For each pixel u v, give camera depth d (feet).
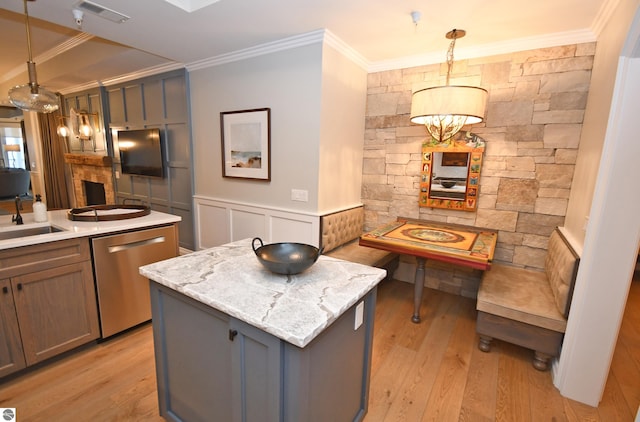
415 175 10.87
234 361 3.91
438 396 6.23
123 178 15.84
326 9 7.35
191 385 4.74
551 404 6.07
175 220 8.38
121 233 7.37
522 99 8.88
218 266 5.08
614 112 5.23
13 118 28.19
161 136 13.52
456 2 6.86
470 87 7.15
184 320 4.59
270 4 7.14
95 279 7.10
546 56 8.47
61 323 6.66
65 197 19.76
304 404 3.55
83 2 7.14
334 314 3.67
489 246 7.91
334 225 10.17
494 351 7.72
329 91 9.34
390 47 9.61
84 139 17.33
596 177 6.07
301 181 9.84
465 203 9.91
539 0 6.64
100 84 15.40
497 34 8.43
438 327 8.77
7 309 5.90
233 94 10.95
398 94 10.82
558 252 7.43
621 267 5.48
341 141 10.33
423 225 10.34
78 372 6.57
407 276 11.76
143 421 5.46
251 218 11.23
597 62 7.42
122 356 7.13
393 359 7.38
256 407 3.83
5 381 6.23
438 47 9.49
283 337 3.24
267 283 4.46
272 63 9.82
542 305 7.04
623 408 5.98
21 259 5.97
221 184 11.99
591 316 5.79
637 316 9.78
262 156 10.53
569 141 8.39
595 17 7.22
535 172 8.93
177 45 9.89
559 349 6.71
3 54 14.08
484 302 7.33
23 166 30.40
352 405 5.07
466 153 9.72
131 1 7.08
